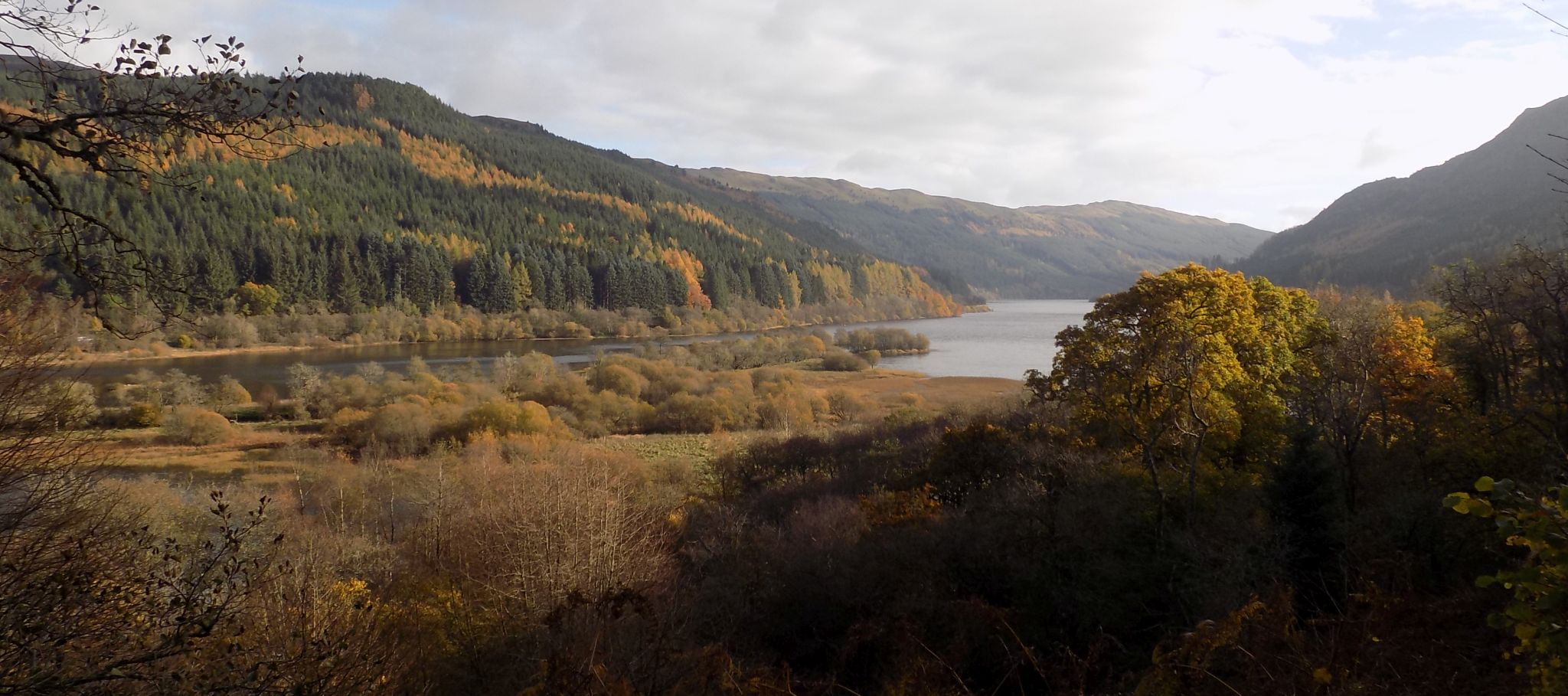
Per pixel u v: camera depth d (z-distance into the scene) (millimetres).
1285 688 8820
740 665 13430
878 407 70750
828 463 46000
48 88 5129
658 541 30812
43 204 6098
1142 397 27250
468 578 23953
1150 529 21922
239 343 96812
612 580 22859
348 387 66312
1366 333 28000
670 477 45000
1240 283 30734
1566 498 4957
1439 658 8812
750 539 28453
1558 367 19047
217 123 5359
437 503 34688
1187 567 19234
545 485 29500
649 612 13117
